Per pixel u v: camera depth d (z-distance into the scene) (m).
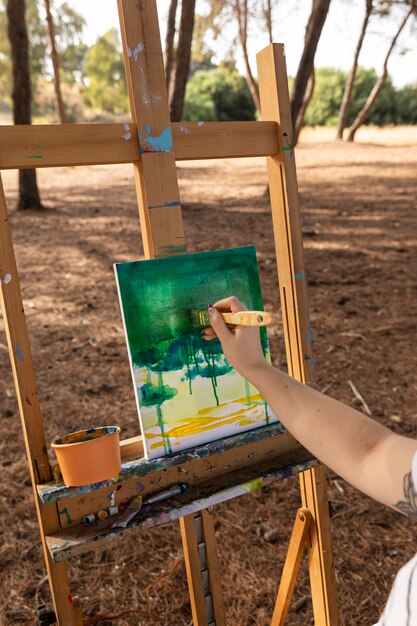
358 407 3.77
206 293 1.37
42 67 22.62
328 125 24.89
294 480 3.10
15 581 2.44
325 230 8.16
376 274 6.41
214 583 1.58
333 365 4.38
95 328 5.03
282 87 1.44
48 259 6.79
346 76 24.69
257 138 1.45
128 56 1.26
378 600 2.29
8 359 4.53
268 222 8.34
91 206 9.24
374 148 15.10
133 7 1.25
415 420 3.60
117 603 2.30
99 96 26.70
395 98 24.66
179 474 1.38
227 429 1.41
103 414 3.70
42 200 9.72
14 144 1.16
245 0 12.21
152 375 1.30
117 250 7.02
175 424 1.34
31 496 2.96
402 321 5.16
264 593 2.33
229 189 10.51
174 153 1.34
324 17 8.09
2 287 1.16
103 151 1.26
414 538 2.63
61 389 4.02
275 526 2.73
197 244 7.31
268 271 6.35
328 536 1.66
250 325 1.08
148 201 1.32
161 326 1.31
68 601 1.32
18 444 3.39
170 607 2.28
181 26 8.44
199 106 23.14
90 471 1.18
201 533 1.55
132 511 1.27
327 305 5.57
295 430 0.99
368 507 2.85
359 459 0.89
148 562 2.52
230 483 1.40
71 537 1.22
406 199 9.63
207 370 1.38
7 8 7.95
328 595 1.68
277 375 1.07
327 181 11.25
